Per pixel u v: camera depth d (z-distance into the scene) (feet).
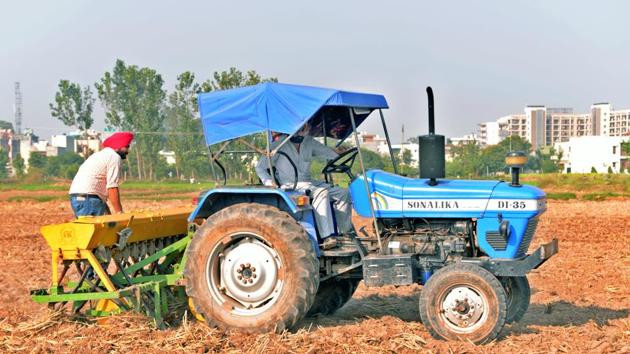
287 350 21.86
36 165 315.17
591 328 24.90
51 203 120.78
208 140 24.99
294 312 23.59
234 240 24.67
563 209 94.94
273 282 24.13
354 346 22.21
